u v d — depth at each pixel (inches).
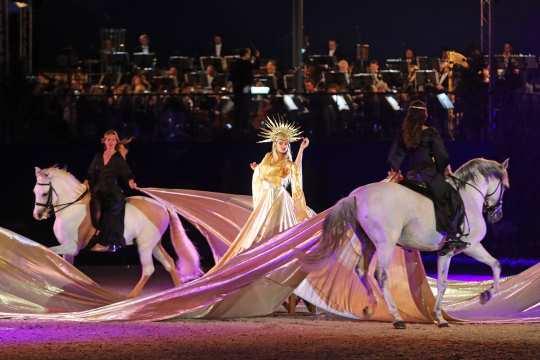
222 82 2527.1
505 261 2110.0
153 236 1432.1
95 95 2456.9
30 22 2733.8
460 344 984.9
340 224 1157.1
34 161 2427.4
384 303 1220.5
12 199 2412.6
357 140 2448.3
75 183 1439.5
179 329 1109.1
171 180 2458.2
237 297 1249.4
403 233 1165.7
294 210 1325.0
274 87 2536.9
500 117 2411.4
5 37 2534.5
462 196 1199.6
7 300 1289.4
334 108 2456.9
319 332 1087.0
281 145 1321.4
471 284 1379.2
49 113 2450.8
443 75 2564.0
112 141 1437.0
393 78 2571.4
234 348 958.4
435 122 2417.6
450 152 2402.8
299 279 1249.4
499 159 2383.1
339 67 2534.5
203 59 2573.8
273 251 1226.0
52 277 1323.8
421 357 904.3
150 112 2464.3
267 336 1047.6
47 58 3115.2
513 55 2564.0
